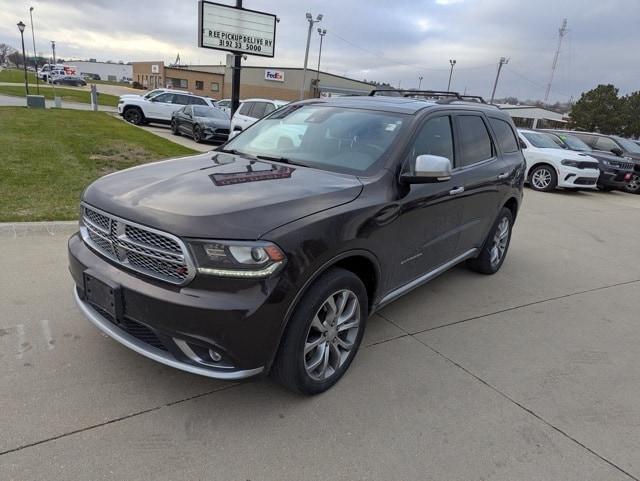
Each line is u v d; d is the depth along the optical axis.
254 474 2.33
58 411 2.61
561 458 2.64
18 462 2.25
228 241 2.34
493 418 2.93
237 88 14.03
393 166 3.31
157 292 2.44
